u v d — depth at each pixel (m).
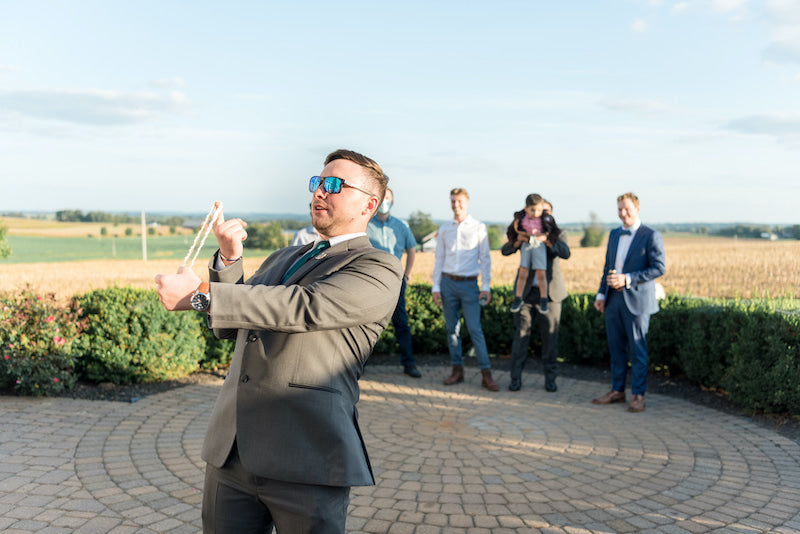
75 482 4.16
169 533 3.47
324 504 1.90
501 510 3.90
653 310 6.50
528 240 7.00
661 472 4.62
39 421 5.49
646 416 6.23
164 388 6.88
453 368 7.67
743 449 5.18
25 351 6.22
